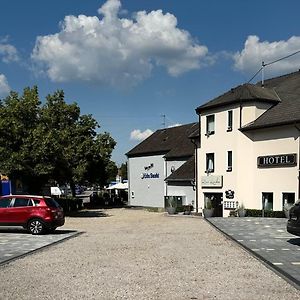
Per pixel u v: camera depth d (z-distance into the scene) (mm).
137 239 17422
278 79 38156
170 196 41000
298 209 14117
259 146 31141
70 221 30516
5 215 20000
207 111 35656
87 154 49406
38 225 19734
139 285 8703
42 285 8750
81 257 12594
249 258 12227
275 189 29688
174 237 18031
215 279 9289
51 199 20625
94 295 7871
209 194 35438
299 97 31656
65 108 48344
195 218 32000
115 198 63375
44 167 32031
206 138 35688
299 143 28094
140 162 57000
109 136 54125
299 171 27875
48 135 32344
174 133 55719
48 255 13172
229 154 33469
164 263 11383
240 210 30391
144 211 45438
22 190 36000
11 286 8672
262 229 20672
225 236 18109
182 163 48500
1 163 31641
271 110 32250
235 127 32750
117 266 10953
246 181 31969
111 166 54531
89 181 54469
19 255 12898
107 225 26297
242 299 7582
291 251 13164
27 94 34656
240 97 32375
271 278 9398
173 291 8172
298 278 9062
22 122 33219
